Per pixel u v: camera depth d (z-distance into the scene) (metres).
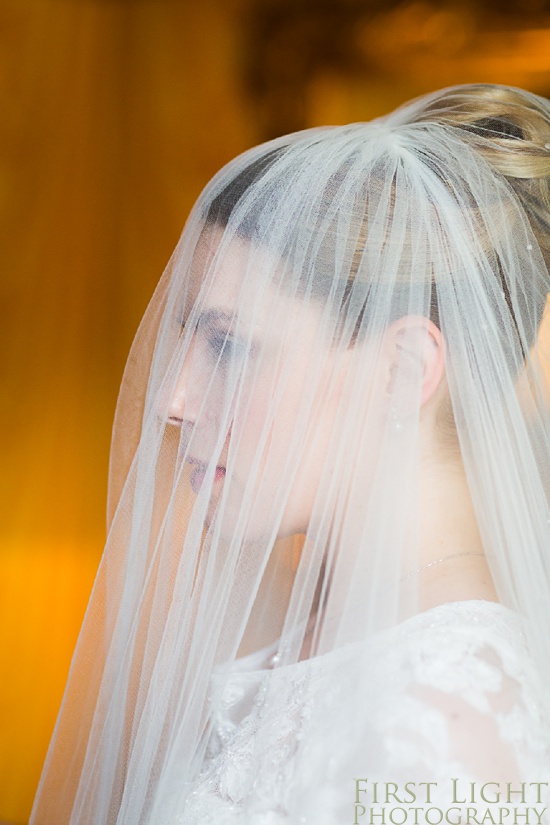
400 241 1.00
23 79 6.98
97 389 6.21
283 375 1.01
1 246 6.64
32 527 5.25
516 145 1.08
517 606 0.96
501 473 0.99
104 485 5.61
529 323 1.05
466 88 1.16
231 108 7.29
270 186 1.04
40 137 6.98
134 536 1.11
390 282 1.00
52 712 4.20
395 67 6.77
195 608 1.04
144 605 1.09
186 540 1.06
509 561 0.97
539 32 6.13
